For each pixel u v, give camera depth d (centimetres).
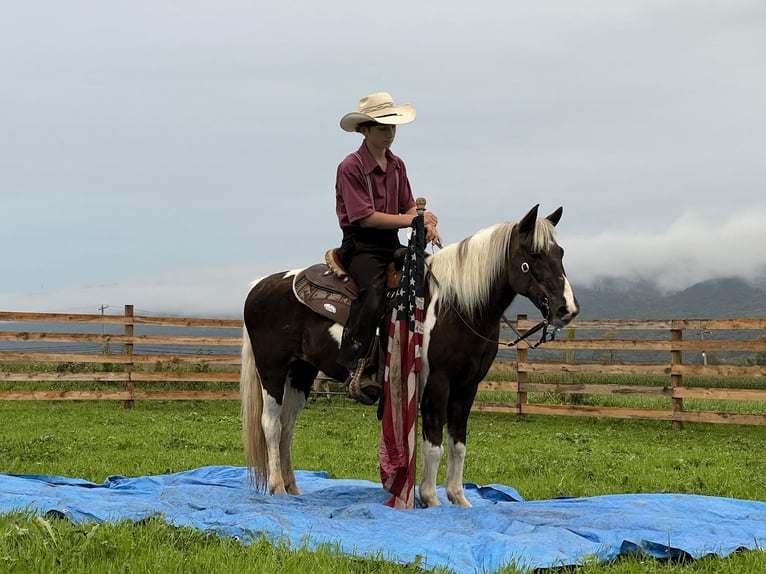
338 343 651
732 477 862
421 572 407
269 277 716
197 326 1725
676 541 470
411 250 607
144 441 1126
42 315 1598
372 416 1598
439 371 600
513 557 428
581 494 753
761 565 430
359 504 572
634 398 1928
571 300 569
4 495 583
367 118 633
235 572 384
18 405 1681
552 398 1802
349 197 644
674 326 1412
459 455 620
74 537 424
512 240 591
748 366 1353
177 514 535
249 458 695
